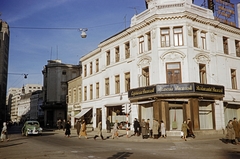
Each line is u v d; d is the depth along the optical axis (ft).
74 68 194.08
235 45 95.30
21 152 43.37
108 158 35.37
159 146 51.80
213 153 40.68
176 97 75.36
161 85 74.74
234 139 54.70
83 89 131.85
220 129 80.69
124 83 94.99
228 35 92.38
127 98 92.12
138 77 87.04
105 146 52.06
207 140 63.31
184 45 78.38
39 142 63.31
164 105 75.51
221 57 87.66
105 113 105.19
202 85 75.56
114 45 103.30
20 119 413.18
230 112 88.33
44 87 204.85
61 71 190.29
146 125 70.18
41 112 262.06
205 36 85.30
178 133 73.20
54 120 184.75
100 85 112.78
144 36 86.48
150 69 82.43
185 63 77.56
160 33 80.79
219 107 82.17
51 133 107.55
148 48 85.30
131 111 88.84
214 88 78.79
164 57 79.05
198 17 81.76
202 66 82.64
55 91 187.32
